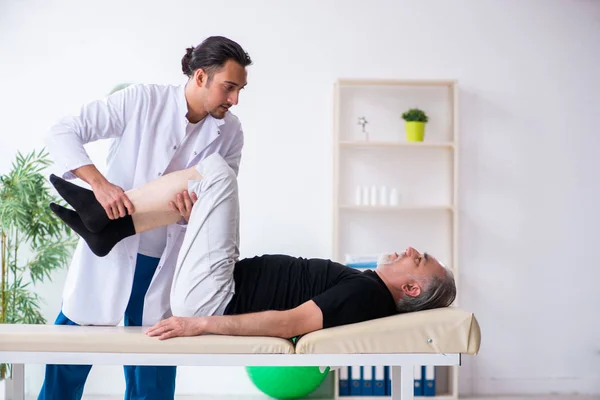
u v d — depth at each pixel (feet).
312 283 6.92
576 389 13.98
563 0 14.19
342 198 13.85
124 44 13.50
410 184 13.96
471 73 14.06
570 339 14.05
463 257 13.96
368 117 13.94
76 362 6.09
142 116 7.52
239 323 6.30
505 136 14.07
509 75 14.10
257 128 13.67
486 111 14.06
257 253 13.58
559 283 14.07
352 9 13.92
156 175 7.57
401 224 13.89
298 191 13.69
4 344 6.07
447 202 13.97
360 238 13.83
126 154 7.55
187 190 6.86
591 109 14.21
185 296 6.64
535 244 14.06
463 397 13.47
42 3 13.39
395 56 13.97
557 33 14.20
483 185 14.03
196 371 13.34
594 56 14.25
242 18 13.70
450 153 13.96
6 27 13.34
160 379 7.97
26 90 13.33
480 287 13.96
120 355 6.10
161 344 6.09
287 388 12.42
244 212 13.61
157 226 7.11
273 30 13.75
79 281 7.31
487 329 13.93
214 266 6.66
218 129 7.73
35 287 13.23
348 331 6.23
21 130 13.30
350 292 6.52
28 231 12.41
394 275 6.97
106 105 7.43
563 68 14.20
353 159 13.88
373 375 12.91
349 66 13.87
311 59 13.82
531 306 14.01
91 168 7.00
